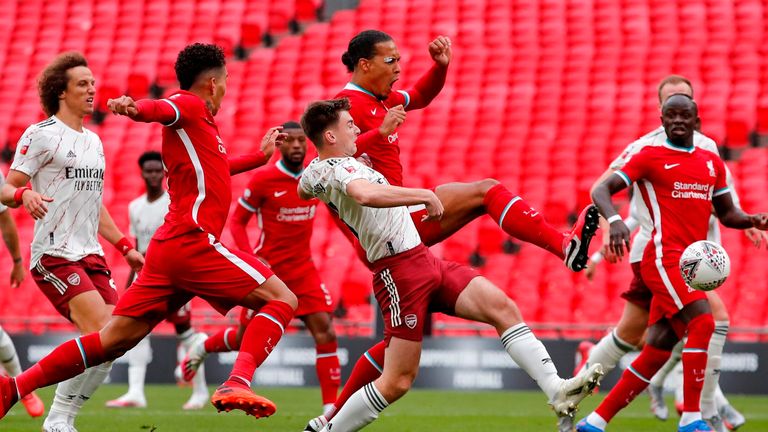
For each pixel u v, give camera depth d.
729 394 44.94
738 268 55.50
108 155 70.44
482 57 76.31
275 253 33.16
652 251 25.97
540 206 64.62
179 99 22.25
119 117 75.25
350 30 81.12
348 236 25.58
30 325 57.41
